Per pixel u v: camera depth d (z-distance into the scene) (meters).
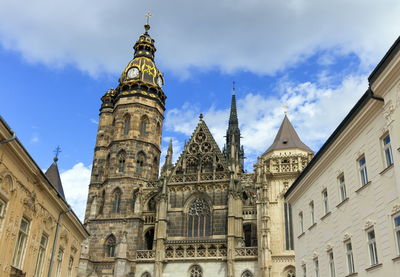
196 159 75.56
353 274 27.88
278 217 64.62
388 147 25.03
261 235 62.50
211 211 69.69
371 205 26.17
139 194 73.81
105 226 72.38
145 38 91.62
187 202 71.25
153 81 86.38
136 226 70.88
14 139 24.14
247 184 73.81
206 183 71.56
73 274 41.16
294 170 66.88
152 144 80.38
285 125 74.94
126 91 84.12
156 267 65.25
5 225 25.17
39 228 30.81
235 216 66.75
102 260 69.56
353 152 29.19
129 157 77.62
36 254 30.36
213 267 64.50
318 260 34.47
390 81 23.33
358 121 27.70
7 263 25.64
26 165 27.00
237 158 73.62
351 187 29.14
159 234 67.56
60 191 40.66
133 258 68.12
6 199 25.38
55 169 42.00
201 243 66.62
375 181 25.83
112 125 84.06
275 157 68.44
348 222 29.25
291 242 62.53
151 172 78.75
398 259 22.77
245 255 63.62
